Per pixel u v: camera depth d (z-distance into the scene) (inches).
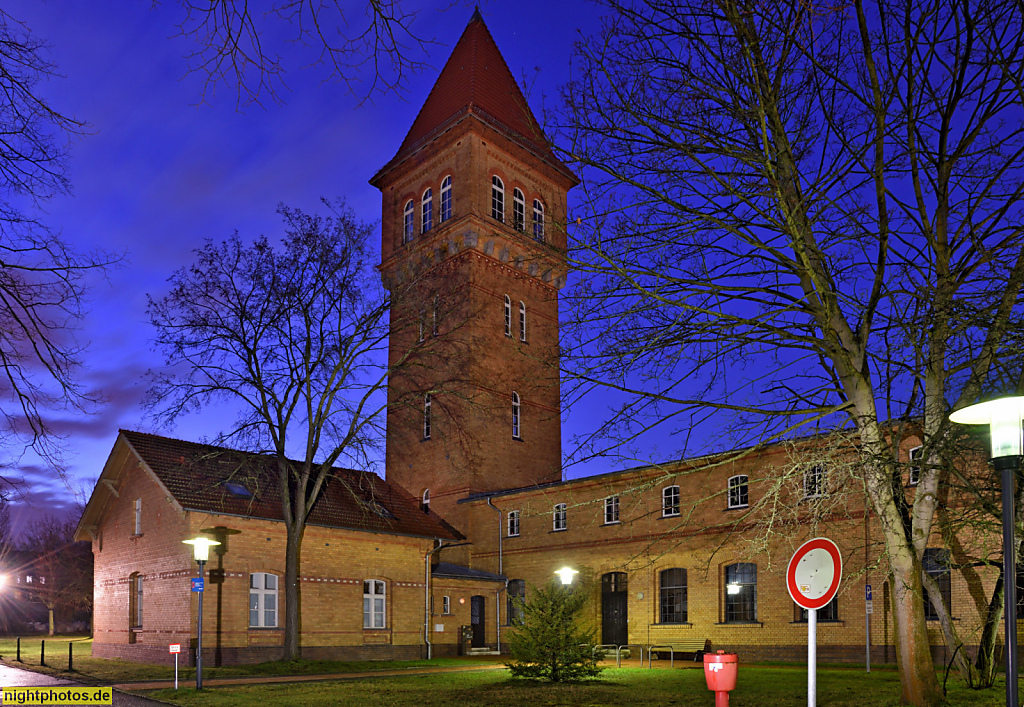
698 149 442.0
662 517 1226.6
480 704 595.2
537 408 1665.8
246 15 216.4
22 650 1350.9
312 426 1090.7
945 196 459.5
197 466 1122.0
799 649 1035.9
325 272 1083.3
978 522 547.5
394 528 1233.4
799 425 453.1
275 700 637.3
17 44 244.2
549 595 803.4
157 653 1038.4
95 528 1270.9
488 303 1496.1
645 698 614.2
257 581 1067.3
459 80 1791.3
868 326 463.2
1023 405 238.7
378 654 1163.3
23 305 282.8
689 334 451.2
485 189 1662.2
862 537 964.0
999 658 762.8
